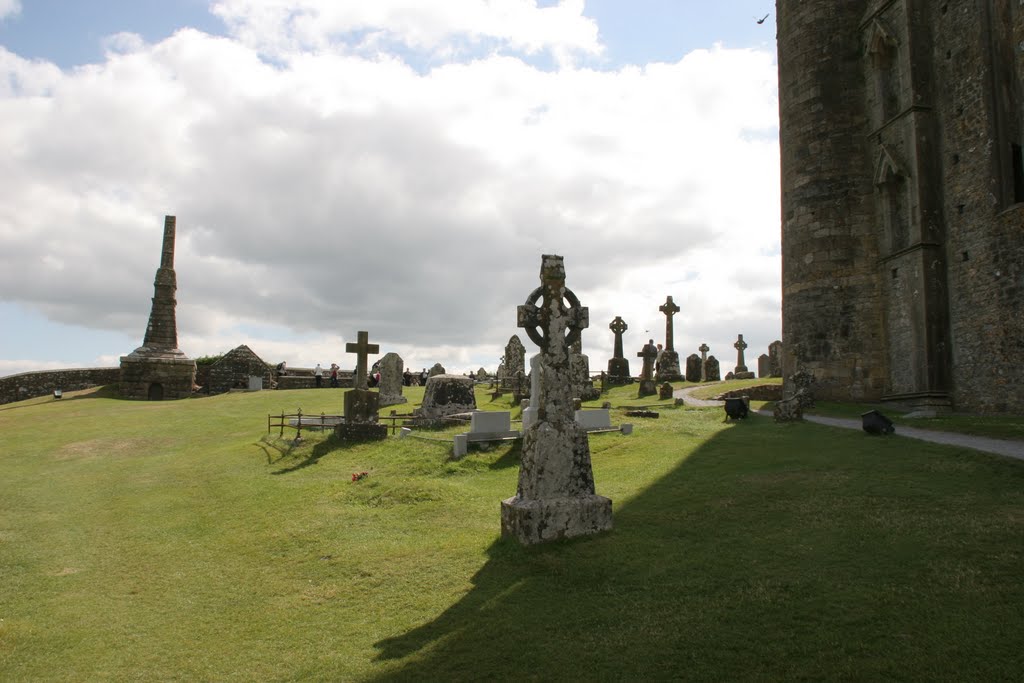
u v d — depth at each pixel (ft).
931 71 75.00
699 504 34.27
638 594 23.25
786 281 88.74
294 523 37.50
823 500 32.73
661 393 96.12
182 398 129.18
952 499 31.24
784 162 90.48
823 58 86.02
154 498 47.44
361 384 66.59
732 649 18.74
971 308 67.87
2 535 38.01
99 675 20.89
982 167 66.95
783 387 88.53
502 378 122.21
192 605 26.89
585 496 30.55
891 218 77.71
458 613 23.29
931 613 19.67
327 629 23.34
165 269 134.31
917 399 71.77
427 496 40.60
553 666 18.70
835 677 16.79
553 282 32.76
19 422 86.63
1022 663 16.63
